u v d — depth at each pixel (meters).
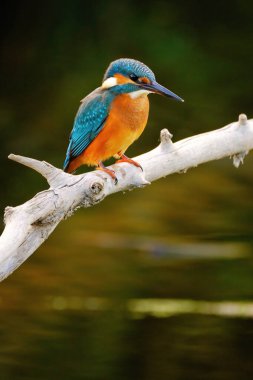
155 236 14.77
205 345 10.81
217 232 14.95
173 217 15.63
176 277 13.09
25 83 22.58
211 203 16.31
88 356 10.42
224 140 8.18
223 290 12.62
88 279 12.98
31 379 9.84
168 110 20.72
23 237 6.54
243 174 17.56
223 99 21.31
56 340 10.94
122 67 9.03
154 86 8.96
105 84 9.17
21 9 24.89
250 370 10.09
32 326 11.34
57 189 6.86
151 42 23.61
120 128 9.00
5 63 23.61
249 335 11.05
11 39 24.44
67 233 15.01
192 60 22.98
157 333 11.15
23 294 12.39
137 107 8.99
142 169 7.68
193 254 14.02
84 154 9.29
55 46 24.02
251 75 22.34
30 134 19.78
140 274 13.24
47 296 12.37
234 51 23.31
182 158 7.96
